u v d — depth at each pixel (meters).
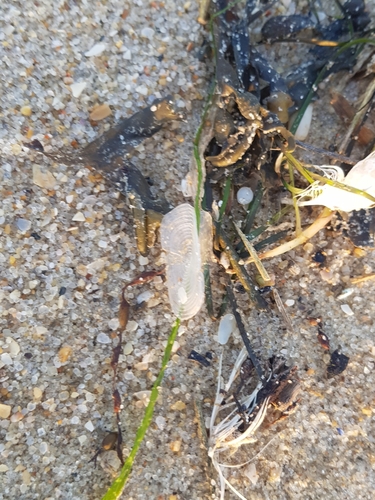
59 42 0.13
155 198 0.12
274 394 0.12
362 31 0.13
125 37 0.13
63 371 0.12
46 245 0.13
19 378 0.12
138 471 0.12
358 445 0.13
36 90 0.12
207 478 0.12
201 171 0.12
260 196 0.13
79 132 0.13
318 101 0.13
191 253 0.12
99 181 0.13
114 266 0.13
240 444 0.12
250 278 0.12
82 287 0.13
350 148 0.13
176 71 0.13
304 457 0.13
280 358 0.13
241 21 0.12
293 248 0.13
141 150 0.13
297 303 0.13
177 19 0.13
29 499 0.12
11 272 0.12
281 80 0.12
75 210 0.13
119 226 0.13
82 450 0.12
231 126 0.12
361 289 0.13
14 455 0.12
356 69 0.13
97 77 0.13
